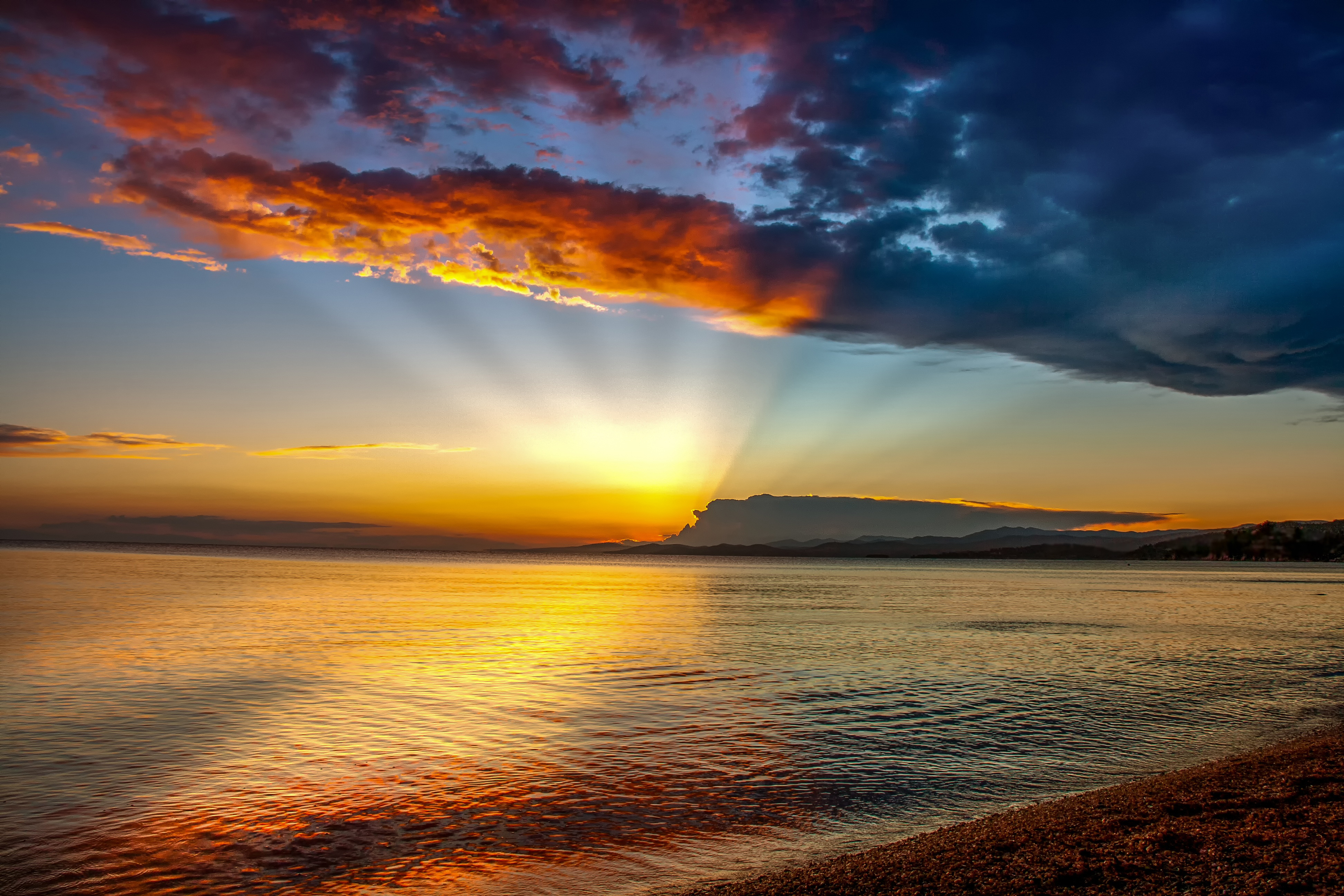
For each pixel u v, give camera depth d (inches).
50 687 1118.4
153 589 3179.1
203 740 823.7
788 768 733.9
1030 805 627.5
